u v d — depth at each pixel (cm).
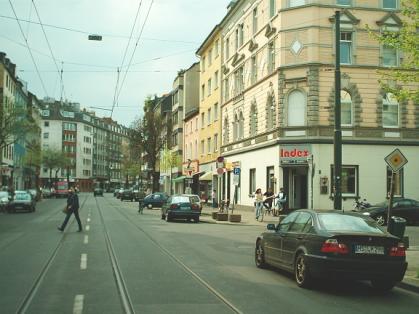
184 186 6781
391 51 3388
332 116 3272
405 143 3338
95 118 16662
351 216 1042
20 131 4238
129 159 11825
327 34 3303
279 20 3416
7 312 760
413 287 1002
